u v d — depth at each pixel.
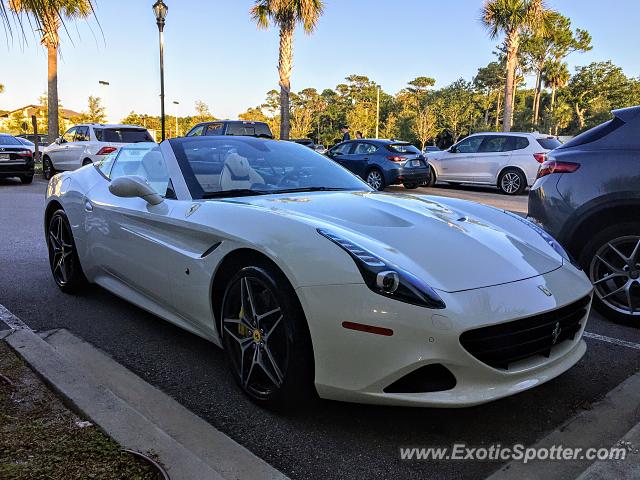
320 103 90.38
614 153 3.80
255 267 2.52
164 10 15.87
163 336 3.54
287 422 2.49
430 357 2.11
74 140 14.83
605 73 64.56
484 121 69.50
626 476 2.08
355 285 2.19
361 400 2.24
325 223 2.57
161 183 3.45
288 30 20.75
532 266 2.57
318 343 2.26
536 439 2.39
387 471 2.15
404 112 71.06
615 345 3.44
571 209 3.93
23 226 7.56
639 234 3.69
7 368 2.83
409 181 13.52
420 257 2.38
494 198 12.20
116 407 2.40
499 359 2.25
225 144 3.74
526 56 59.75
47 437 2.17
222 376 2.97
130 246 3.43
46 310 4.01
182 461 2.04
